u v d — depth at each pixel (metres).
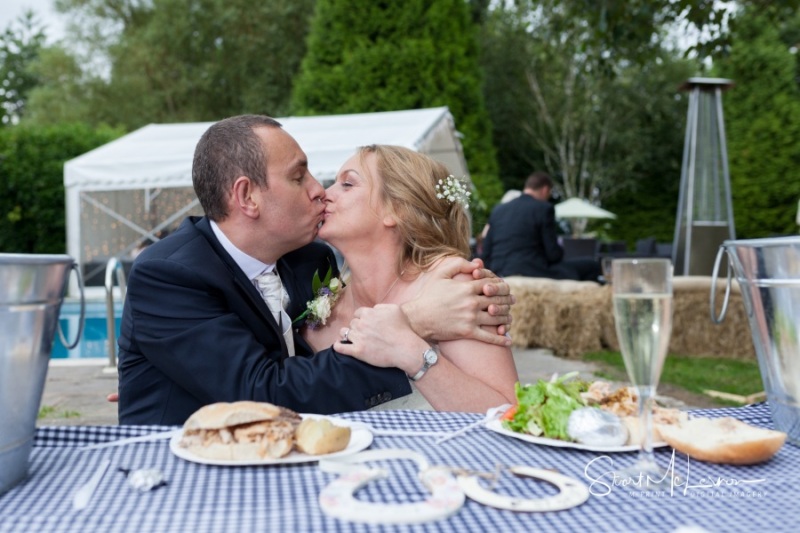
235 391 1.71
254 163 1.90
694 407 4.82
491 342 1.88
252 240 1.96
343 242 2.03
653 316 1.06
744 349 7.50
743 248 1.23
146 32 23.97
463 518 0.92
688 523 0.90
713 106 9.52
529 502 0.95
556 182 27.28
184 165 9.94
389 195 2.01
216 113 24.38
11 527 0.90
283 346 1.95
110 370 6.40
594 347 7.69
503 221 8.27
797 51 23.77
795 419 1.22
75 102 24.89
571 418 1.24
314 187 2.00
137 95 24.30
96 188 10.15
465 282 1.88
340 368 1.70
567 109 25.38
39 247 14.81
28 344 1.02
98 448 1.26
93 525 0.90
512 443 1.28
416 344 1.73
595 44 7.45
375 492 1.00
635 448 1.21
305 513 0.93
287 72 23.50
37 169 14.56
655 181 27.09
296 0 23.70
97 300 11.14
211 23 23.88
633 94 25.92
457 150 11.00
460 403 1.75
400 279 2.05
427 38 15.41
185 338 1.75
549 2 7.99
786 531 0.88
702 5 6.68
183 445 1.20
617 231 27.53
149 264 1.81
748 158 22.30
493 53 25.27
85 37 25.11
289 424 1.19
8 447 1.03
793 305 1.17
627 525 0.90
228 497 1.00
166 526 0.90
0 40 28.69
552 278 8.38
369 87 15.23
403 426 1.39
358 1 15.31
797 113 21.77
